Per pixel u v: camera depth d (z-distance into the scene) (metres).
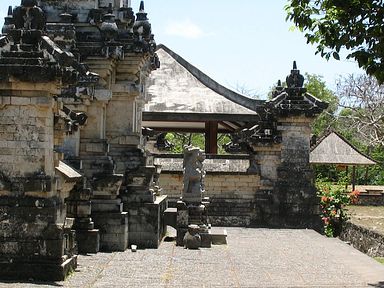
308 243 22.62
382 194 43.25
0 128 14.32
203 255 18.94
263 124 29.09
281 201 28.56
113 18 19.73
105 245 19.36
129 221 20.42
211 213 28.56
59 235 14.16
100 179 19.30
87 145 19.66
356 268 17.20
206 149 36.00
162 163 29.25
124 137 21.53
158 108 34.12
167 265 16.89
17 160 14.28
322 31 14.62
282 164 28.77
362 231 24.62
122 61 21.67
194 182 21.19
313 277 15.72
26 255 14.11
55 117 14.95
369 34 14.29
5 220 14.12
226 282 14.80
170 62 37.62
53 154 14.95
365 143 59.69
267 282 14.94
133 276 15.13
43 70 13.95
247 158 29.33
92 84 18.88
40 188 14.12
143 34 22.05
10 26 17.48
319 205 28.56
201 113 33.94
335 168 55.38
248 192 28.80
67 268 14.62
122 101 21.78
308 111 28.47
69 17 19.20
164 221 22.62
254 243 22.28
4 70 13.94
